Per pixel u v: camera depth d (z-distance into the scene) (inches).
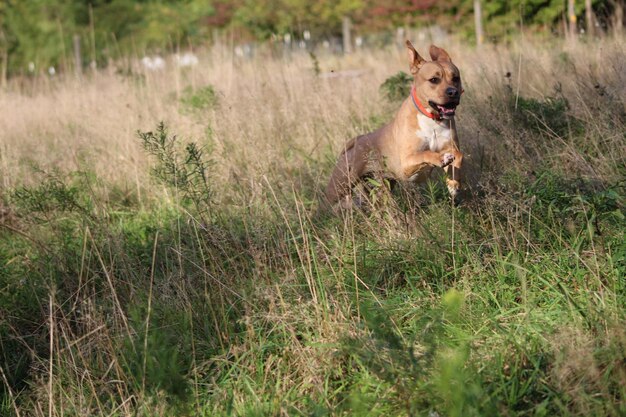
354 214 227.8
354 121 325.7
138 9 1082.7
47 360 183.6
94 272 206.8
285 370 171.2
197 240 217.3
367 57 573.9
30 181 278.4
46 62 1066.7
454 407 133.8
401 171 239.9
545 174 206.4
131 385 169.6
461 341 163.9
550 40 454.9
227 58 517.7
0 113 463.8
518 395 143.7
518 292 181.8
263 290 188.2
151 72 531.2
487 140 260.4
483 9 671.8
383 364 150.3
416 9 771.4
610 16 505.4
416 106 231.8
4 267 231.6
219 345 183.6
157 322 188.2
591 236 174.1
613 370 144.1
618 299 166.6
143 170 309.7
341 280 190.1
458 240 197.9
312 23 839.1
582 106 272.8
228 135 306.7
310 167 287.1
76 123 403.5
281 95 360.2
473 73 362.6
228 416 153.9
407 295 189.9
